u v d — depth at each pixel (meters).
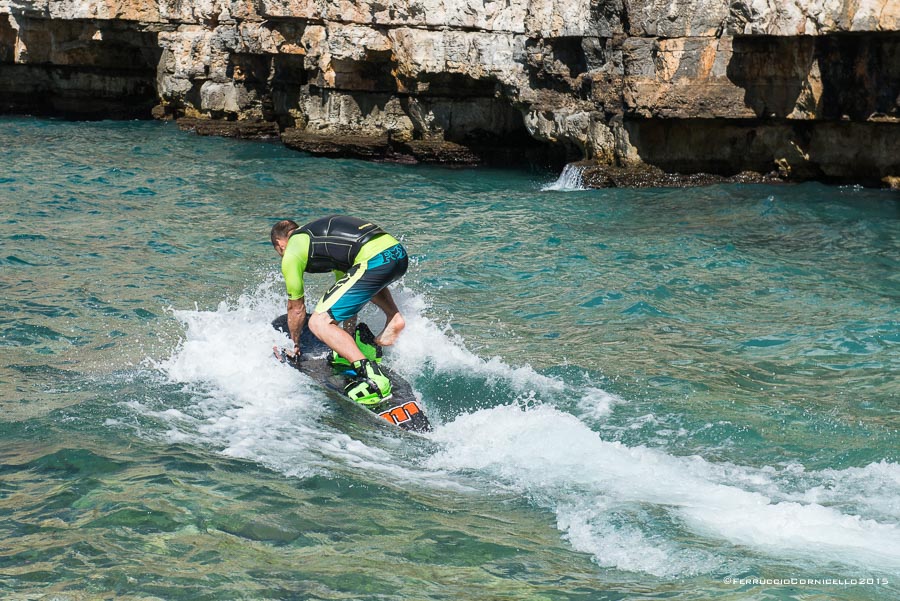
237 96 77.56
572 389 21.03
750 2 45.53
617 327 25.88
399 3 61.00
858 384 21.45
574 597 12.44
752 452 17.77
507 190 51.06
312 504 15.09
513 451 17.81
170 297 27.81
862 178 48.84
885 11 42.22
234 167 58.12
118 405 19.19
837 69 45.53
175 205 44.25
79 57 88.19
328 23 63.34
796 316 26.92
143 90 90.81
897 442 18.16
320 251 21.06
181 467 16.20
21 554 13.06
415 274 31.48
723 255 34.16
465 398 20.58
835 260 33.53
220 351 22.56
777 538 14.22
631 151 51.84
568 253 34.66
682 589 12.67
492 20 58.47
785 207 42.84
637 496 15.81
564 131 55.44
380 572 12.97
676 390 20.97
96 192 47.06
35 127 78.25
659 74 49.09
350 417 19.31
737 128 50.34
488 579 12.91
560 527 14.65
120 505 14.59
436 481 16.42
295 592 12.34
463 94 62.62
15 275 29.88
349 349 20.30
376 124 65.69
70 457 16.38
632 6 49.28
